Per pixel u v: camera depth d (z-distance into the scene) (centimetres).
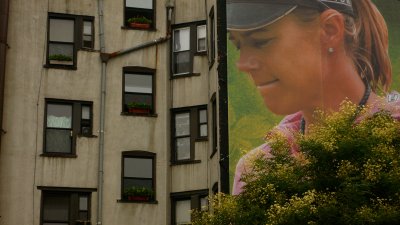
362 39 5491
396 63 5525
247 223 3594
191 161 5228
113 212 5100
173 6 5519
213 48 5375
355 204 3403
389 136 3591
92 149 5184
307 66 5331
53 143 5166
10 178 5038
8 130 5106
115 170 5172
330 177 3531
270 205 3578
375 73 5453
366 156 3506
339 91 5344
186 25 5491
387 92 5441
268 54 5312
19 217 4997
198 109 5334
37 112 5178
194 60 5416
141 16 5481
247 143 5109
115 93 5306
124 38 5412
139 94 5344
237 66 5262
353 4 5538
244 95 5212
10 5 5312
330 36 5425
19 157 5081
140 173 5209
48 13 5369
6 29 5209
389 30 5584
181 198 5206
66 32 5366
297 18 5391
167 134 5297
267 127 5169
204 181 5181
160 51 5438
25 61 5244
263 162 3759
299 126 5212
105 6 5450
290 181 3594
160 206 5166
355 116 3778
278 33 5350
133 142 5241
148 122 5297
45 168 5097
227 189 4981
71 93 5250
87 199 5116
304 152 3631
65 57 5288
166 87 5381
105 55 5341
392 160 3509
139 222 5116
